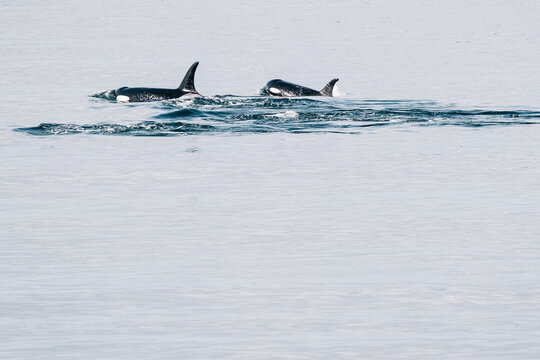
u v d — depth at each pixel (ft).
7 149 314.35
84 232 203.00
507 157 296.30
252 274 167.63
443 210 223.71
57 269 171.22
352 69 586.86
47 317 141.28
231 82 521.24
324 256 181.16
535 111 393.50
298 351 125.59
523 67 583.17
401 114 386.93
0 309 145.38
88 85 503.20
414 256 180.24
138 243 192.95
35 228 206.90
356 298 151.33
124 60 635.25
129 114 391.86
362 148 314.55
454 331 133.28
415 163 287.48
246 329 135.54
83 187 254.88
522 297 150.30
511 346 126.00
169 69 585.22
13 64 602.85
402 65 606.55
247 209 226.79
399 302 148.66
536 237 194.70
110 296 153.07
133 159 296.51
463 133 344.08
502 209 223.92
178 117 381.40
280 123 367.86
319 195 242.78
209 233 201.98
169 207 229.25
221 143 325.83
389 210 224.33
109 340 130.52
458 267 171.12
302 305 147.54
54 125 360.28
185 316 142.00
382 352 124.77
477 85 497.05
